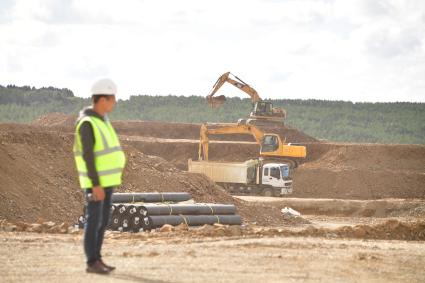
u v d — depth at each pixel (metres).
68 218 34.78
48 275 11.27
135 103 191.12
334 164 86.81
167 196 29.08
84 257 13.04
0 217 31.61
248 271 11.97
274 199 59.91
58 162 39.28
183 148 93.69
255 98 88.38
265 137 75.94
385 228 23.23
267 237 18.17
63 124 104.88
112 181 11.58
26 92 194.50
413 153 88.62
